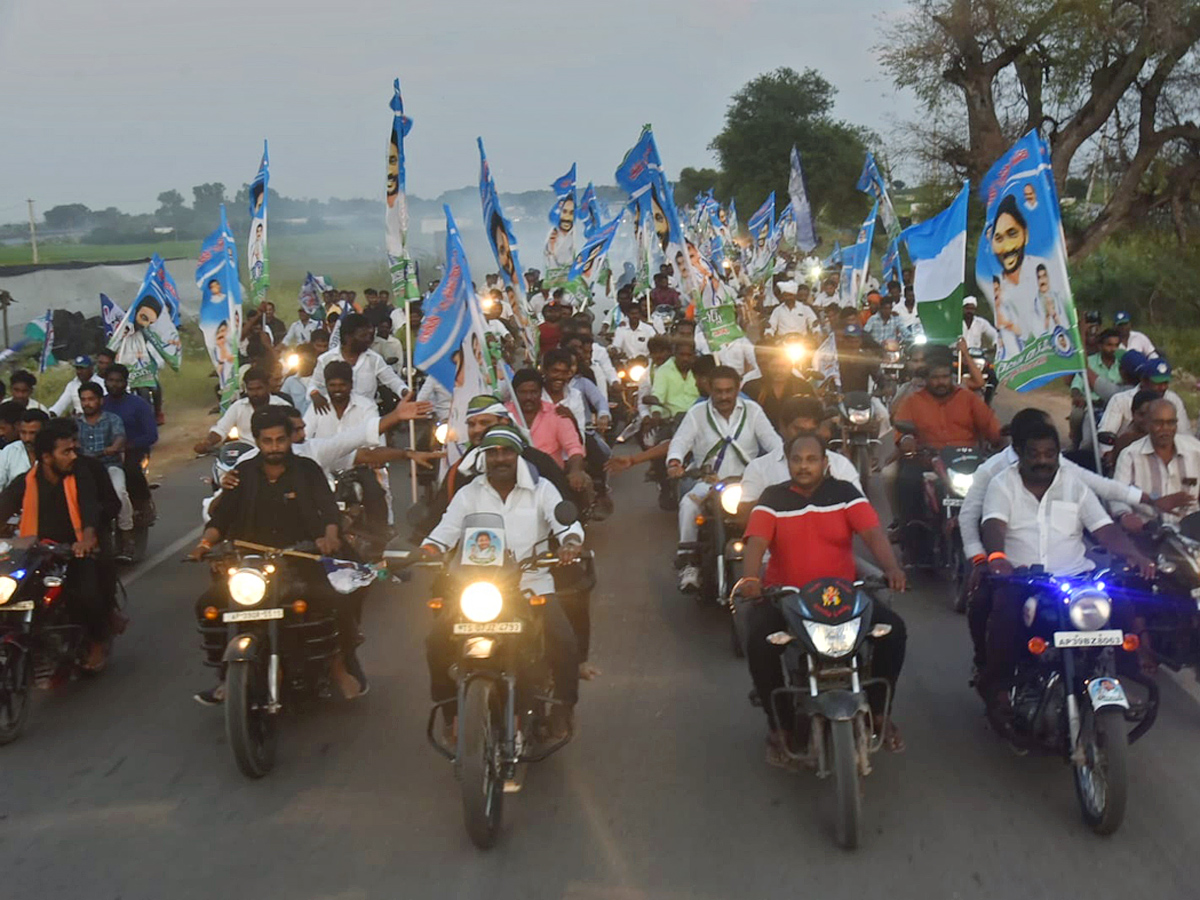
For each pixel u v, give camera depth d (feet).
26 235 307.99
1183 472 23.71
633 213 52.21
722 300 44.47
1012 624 18.53
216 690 21.02
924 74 101.09
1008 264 28.60
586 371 40.52
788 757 17.69
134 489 34.96
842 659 16.69
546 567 18.10
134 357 53.67
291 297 128.98
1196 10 88.89
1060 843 16.21
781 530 18.84
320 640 20.33
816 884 15.26
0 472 28.71
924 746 19.84
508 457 18.97
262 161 40.78
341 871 16.02
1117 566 19.07
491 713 17.03
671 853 16.26
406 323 30.17
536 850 16.47
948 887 15.08
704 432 27.89
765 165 199.41
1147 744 19.65
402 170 34.63
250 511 21.01
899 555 32.89
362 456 24.59
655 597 29.30
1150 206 97.45
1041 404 62.95
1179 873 15.26
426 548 18.52
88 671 24.64
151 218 334.03
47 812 18.21
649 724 21.08
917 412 30.53
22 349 80.69
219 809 18.15
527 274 92.07
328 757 20.07
